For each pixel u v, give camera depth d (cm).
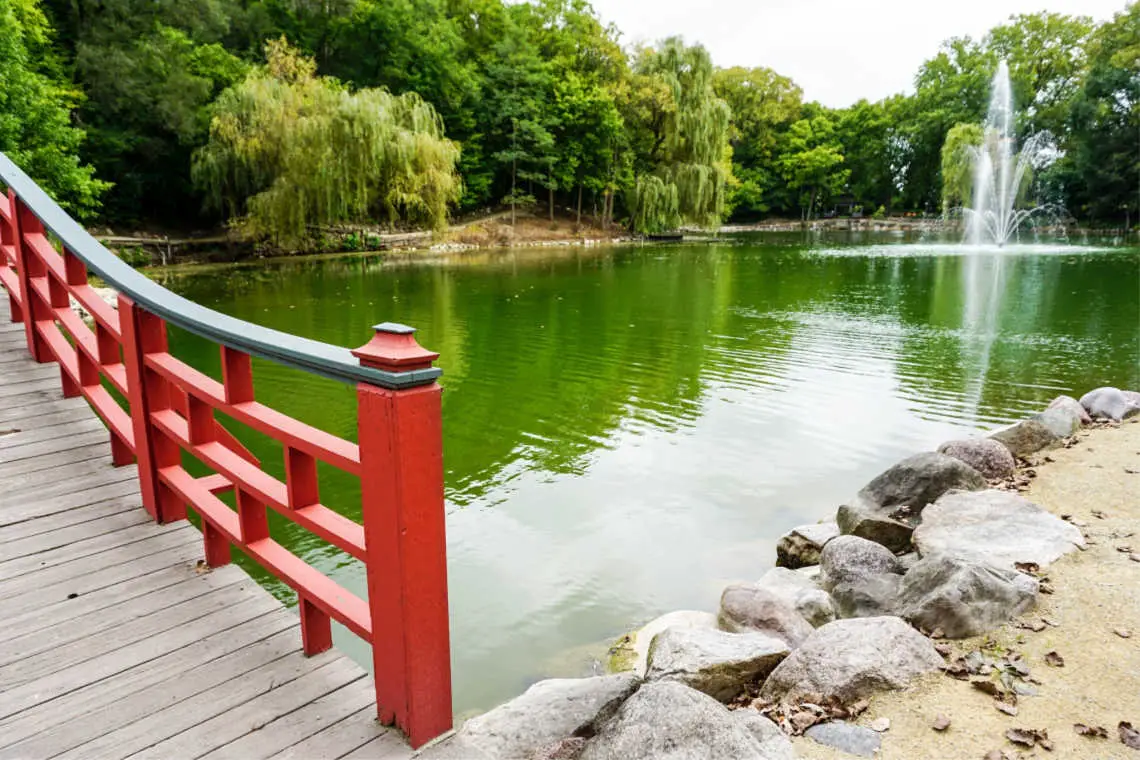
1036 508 400
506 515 518
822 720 236
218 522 217
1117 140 3628
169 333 1166
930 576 314
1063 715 234
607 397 822
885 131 5603
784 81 5869
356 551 164
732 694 264
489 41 4162
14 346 384
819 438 681
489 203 4184
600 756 197
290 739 164
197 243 2481
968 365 951
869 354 1024
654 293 1664
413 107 2645
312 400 791
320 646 196
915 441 671
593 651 350
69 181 1591
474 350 1063
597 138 3809
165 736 164
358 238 2859
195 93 2434
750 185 5450
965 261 2350
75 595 216
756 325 1256
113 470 293
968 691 250
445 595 163
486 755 162
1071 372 902
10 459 290
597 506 532
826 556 376
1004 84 4466
